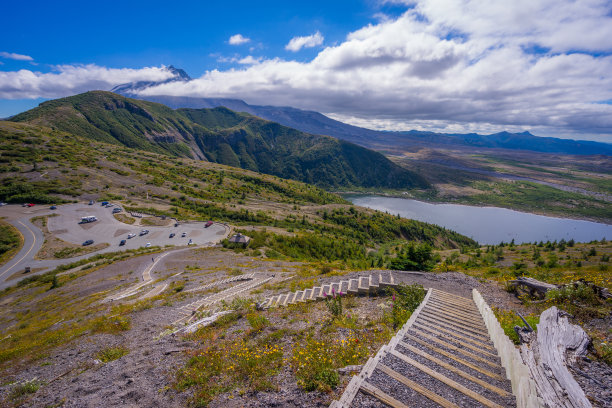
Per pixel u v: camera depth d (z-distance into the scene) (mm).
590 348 5883
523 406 4293
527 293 13273
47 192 122438
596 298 10008
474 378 5363
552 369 5055
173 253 60188
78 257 74312
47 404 6590
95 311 21594
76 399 6508
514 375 5074
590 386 4637
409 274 18328
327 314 10984
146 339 11727
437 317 9781
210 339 9602
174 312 16734
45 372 9578
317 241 94438
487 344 7621
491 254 66688
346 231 150750
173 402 5781
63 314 24422
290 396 5344
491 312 8953
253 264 43375
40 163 147875
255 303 14117
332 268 27938
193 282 29328
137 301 22234
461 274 18188
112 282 38969
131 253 70625
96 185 139875
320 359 6254
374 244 146500
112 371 8023
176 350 8867
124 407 5789
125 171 166000
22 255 74312
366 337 8156
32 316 29000
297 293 15805
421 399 4625
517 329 7945
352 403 4559
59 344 13281
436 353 6496
